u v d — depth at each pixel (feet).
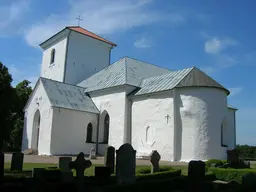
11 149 139.23
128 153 41.60
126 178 40.70
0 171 37.45
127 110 101.04
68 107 101.65
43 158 85.71
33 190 33.58
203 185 35.81
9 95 94.53
